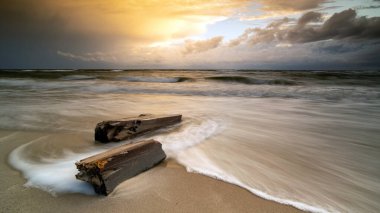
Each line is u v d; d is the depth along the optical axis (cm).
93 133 546
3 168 356
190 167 365
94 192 286
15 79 2395
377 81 2080
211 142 498
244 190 300
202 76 2927
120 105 1002
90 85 1880
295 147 479
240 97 1305
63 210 254
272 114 830
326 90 1531
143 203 267
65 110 873
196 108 941
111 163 294
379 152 453
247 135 562
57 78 2600
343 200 283
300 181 329
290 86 1789
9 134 545
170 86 1836
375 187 316
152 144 369
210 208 261
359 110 909
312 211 259
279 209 261
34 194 284
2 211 251
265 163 392
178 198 279
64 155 409
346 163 397
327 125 673
